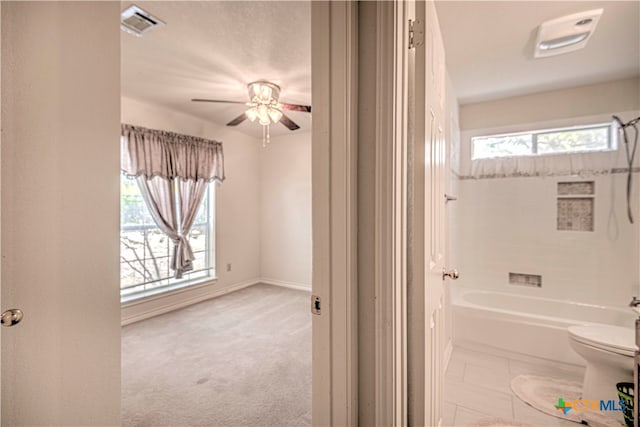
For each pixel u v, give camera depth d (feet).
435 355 4.10
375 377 2.73
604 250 9.21
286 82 8.92
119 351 3.40
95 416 3.17
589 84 9.37
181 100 10.42
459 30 6.57
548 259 9.91
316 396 2.86
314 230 2.83
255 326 10.14
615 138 9.14
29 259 2.71
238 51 7.25
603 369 5.84
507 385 6.86
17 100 2.61
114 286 3.35
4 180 2.56
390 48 2.66
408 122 3.32
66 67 2.92
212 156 12.94
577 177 9.53
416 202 3.28
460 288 10.96
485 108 10.82
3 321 2.53
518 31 6.61
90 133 3.12
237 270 14.71
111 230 3.32
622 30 6.57
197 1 5.51
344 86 2.65
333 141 2.71
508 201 10.46
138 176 10.39
